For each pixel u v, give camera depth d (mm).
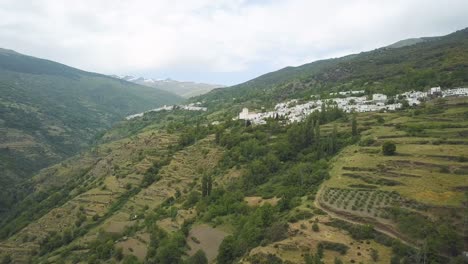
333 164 142500
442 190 98750
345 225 93312
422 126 155625
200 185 180000
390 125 172500
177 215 150875
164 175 199875
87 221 176500
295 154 180625
